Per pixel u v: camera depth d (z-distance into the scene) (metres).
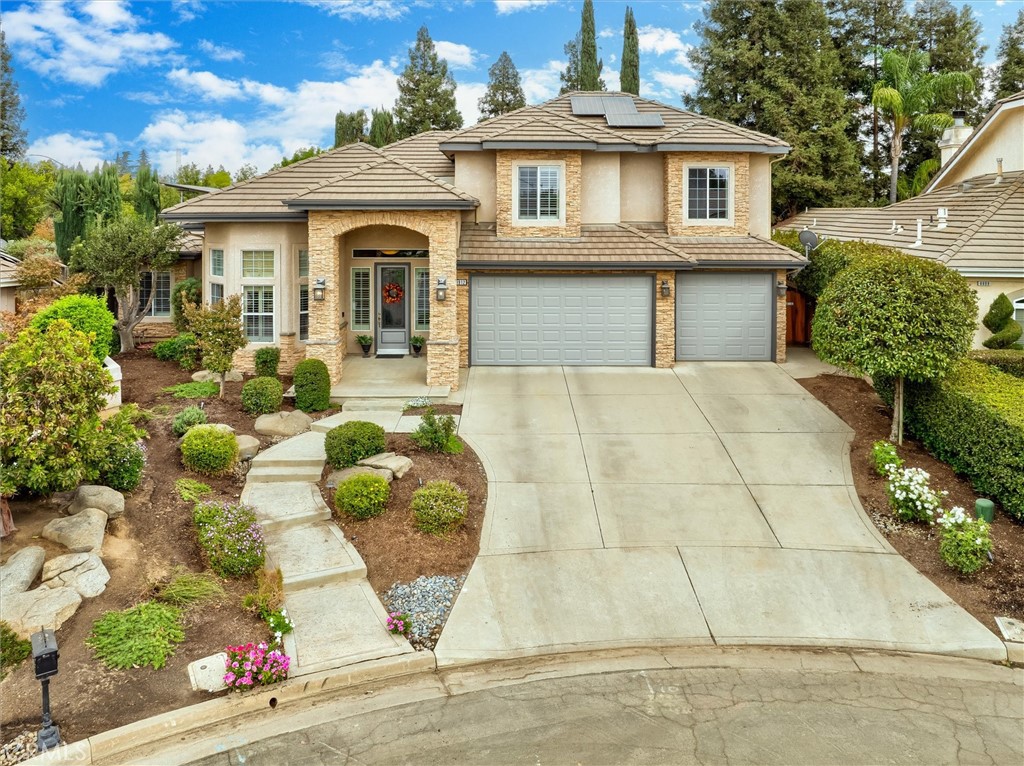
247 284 19.27
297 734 7.18
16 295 21.12
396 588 9.96
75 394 9.44
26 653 7.84
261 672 7.80
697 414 16.17
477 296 19.94
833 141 36.69
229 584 9.68
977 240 18.02
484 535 11.41
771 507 12.25
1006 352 16.31
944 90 36.47
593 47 44.34
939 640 8.92
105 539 9.83
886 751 6.85
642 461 13.90
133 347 21.44
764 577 10.33
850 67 41.84
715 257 20.05
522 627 9.20
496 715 7.48
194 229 21.16
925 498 11.32
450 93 51.38
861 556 10.84
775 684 8.06
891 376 14.36
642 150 21.12
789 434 15.03
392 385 17.91
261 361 18.30
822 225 28.42
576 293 19.97
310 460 13.19
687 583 10.19
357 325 21.73
